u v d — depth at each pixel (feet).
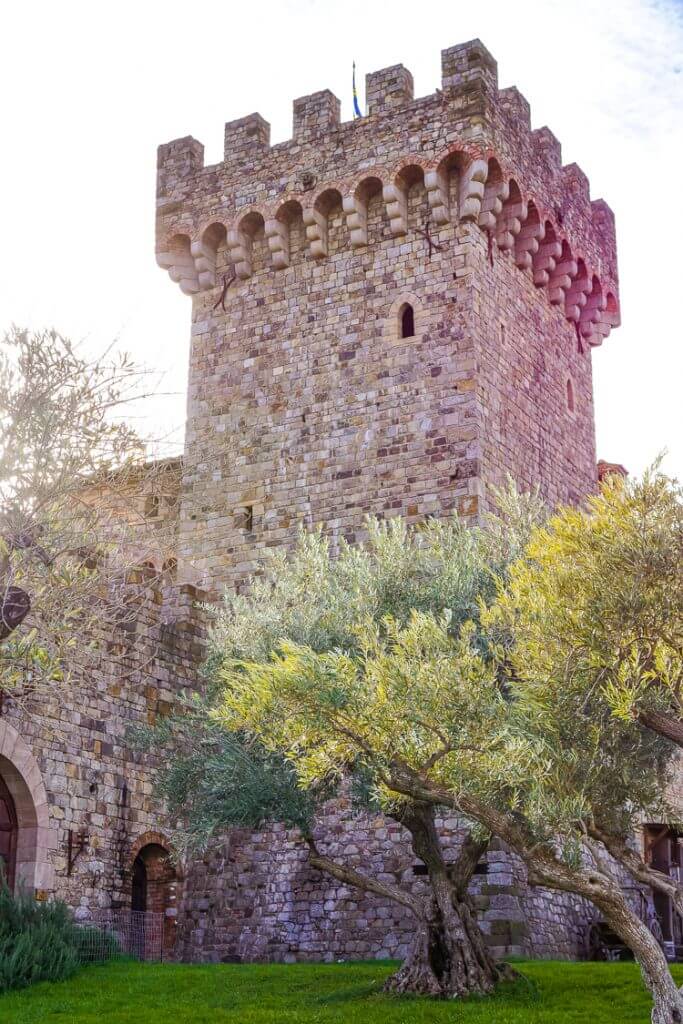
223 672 72.59
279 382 115.55
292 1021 62.34
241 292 120.37
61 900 82.12
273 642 82.53
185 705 103.19
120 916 92.38
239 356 118.52
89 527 69.05
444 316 109.09
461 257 109.60
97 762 92.84
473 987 69.56
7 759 84.99
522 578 65.87
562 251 124.16
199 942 100.94
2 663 65.82
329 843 99.40
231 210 120.88
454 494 104.22
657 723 61.36
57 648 74.18
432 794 62.34
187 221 123.03
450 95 112.06
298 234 118.62
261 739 74.43
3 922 74.79
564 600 63.05
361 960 93.76
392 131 114.11
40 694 87.20
